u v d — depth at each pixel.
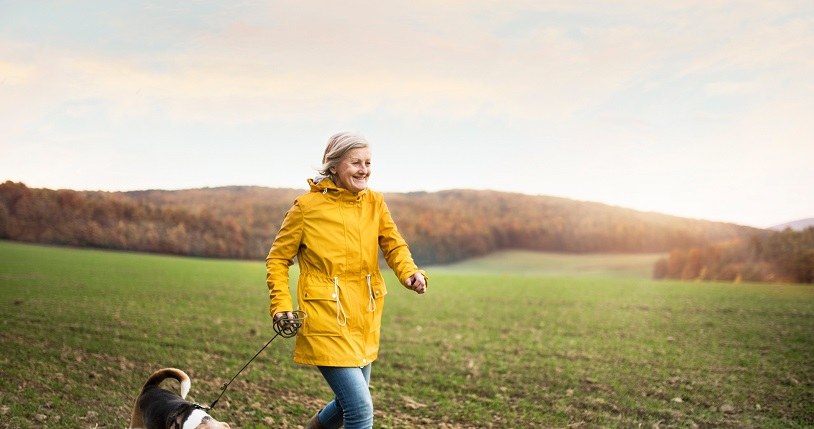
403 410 6.02
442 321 11.57
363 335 3.93
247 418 5.61
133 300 12.80
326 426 4.22
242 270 21.06
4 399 5.91
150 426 4.28
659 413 5.99
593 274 25.39
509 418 5.82
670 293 15.86
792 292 15.47
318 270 3.88
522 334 10.22
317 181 4.00
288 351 8.46
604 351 8.80
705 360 8.17
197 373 7.16
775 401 6.35
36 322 9.92
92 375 6.88
